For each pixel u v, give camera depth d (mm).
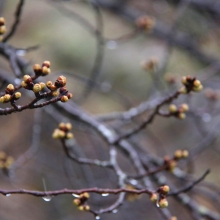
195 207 4055
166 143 8477
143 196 6367
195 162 8023
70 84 7996
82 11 9547
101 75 9141
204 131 5133
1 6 4785
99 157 6000
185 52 7871
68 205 7031
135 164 3926
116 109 8633
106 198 5203
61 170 6395
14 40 8938
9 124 7887
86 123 4492
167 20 7949
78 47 9305
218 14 7516
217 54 8000
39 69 2160
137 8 8281
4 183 6520
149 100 4859
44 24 9453
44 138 6711
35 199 7359
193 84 2879
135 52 9516
